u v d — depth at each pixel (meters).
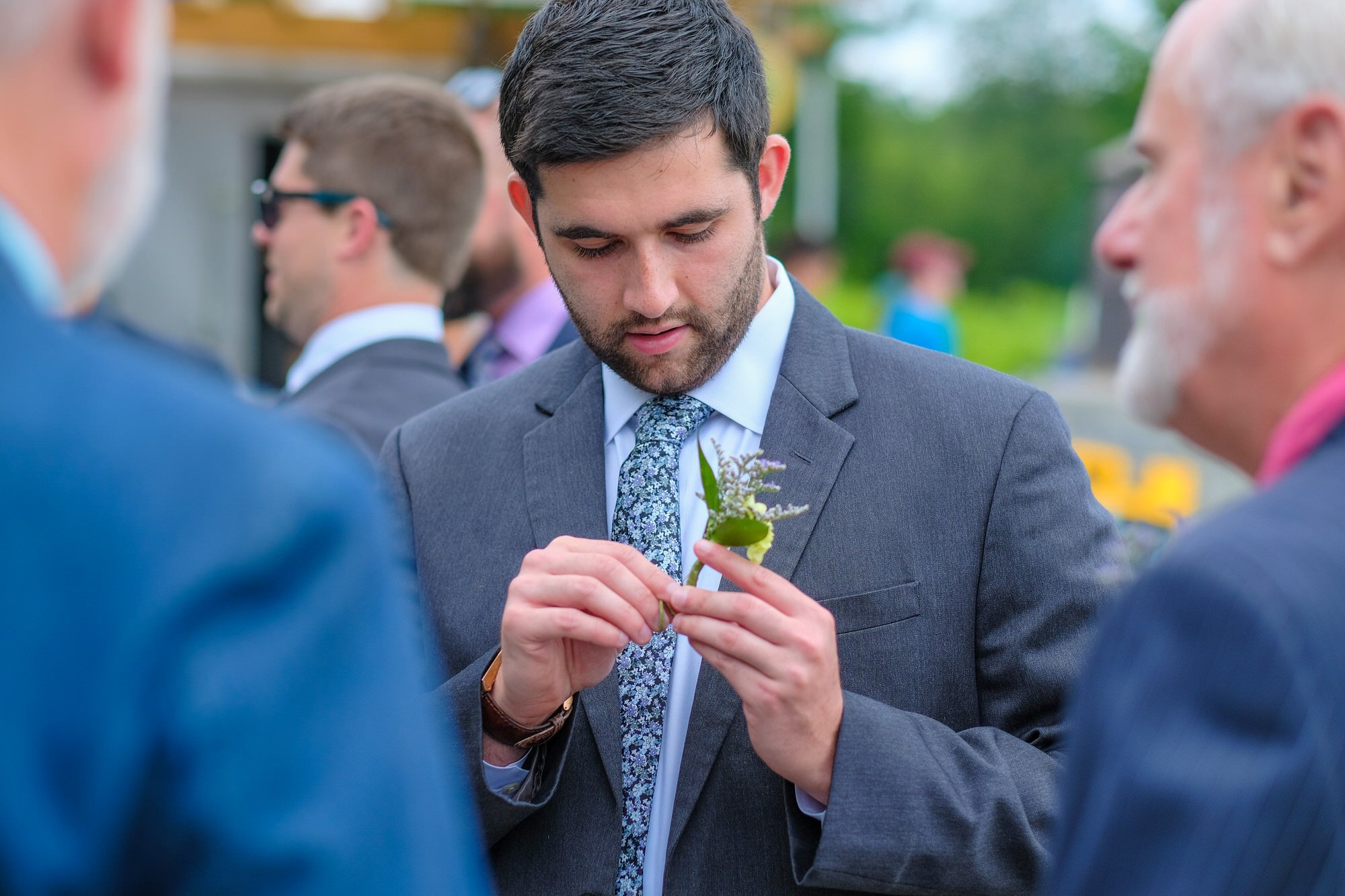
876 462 1.67
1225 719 0.80
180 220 6.94
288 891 0.68
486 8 5.85
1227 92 0.92
